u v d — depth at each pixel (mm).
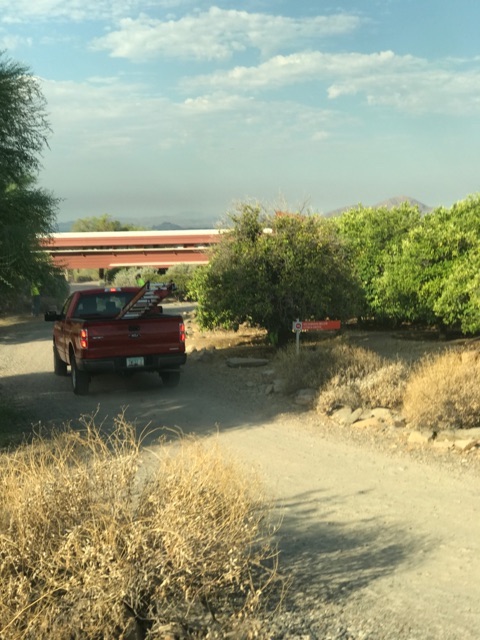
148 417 10648
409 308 18859
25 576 3488
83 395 12758
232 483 4555
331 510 6238
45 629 3273
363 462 7996
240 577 4301
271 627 3990
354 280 17000
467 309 17125
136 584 3580
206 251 17016
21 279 14359
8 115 13289
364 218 21109
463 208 19250
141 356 12461
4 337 26125
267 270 16453
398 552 5211
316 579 4691
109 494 4016
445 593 4500
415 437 8805
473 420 9141
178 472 4270
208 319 16859
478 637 3930
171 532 3598
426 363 11258
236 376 14055
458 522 5914
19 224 13781
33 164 14156
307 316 16469
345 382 11250
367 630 4008
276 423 10109
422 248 18469
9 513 3818
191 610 3809
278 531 5621
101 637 3471
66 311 14477
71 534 3514
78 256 62875
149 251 63125
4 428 9586
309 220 16641
